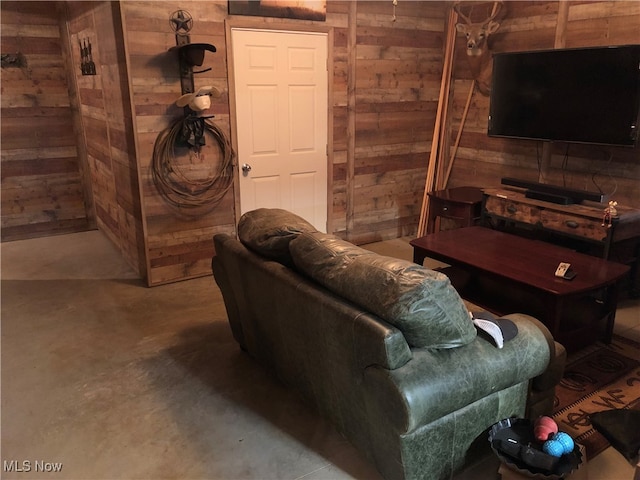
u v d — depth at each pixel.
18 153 5.06
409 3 4.70
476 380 1.75
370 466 2.08
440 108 5.09
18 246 5.03
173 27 3.61
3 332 3.25
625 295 3.78
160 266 4.00
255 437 2.26
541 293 2.69
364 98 4.70
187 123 3.80
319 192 4.70
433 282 1.67
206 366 2.85
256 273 2.35
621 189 3.80
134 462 2.10
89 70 4.52
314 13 4.20
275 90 4.20
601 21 3.76
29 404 2.50
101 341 3.14
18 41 4.84
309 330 2.06
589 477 1.99
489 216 4.27
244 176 4.24
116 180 4.39
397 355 1.65
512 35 4.43
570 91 3.79
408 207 5.35
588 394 2.54
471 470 2.03
